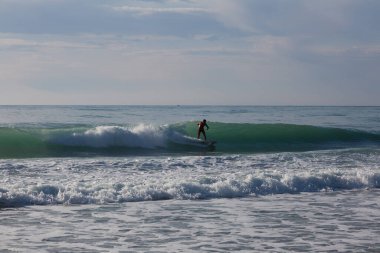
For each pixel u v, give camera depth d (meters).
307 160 25.86
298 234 11.58
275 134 41.78
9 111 108.25
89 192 15.78
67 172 20.33
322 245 10.68
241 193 16.88
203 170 21.70
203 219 13.06
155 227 12.14
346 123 74.25
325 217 13.40
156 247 10.46
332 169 21.94
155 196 16.00
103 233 11.52
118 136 35.56
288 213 13.91
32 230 11.70
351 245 10.69
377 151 31.38
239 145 39.09
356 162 25.67
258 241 10.97
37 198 14.95
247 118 89.06
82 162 22.83
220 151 35.59
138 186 16.52
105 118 74.00
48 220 12.73
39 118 70.81
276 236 11.40
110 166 21.97
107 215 13.41
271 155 27.53
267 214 13.74
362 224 12.59
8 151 31.59
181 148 36.47
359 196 16.98
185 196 16.12
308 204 15.34
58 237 11.12
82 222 12.56
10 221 12.56
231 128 42.34
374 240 11.11
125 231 11.73
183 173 20.64
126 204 14.96
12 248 10.24
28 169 20.89
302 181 18.52
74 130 35.06
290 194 17.23
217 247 10.50
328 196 16.92
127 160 23.83
